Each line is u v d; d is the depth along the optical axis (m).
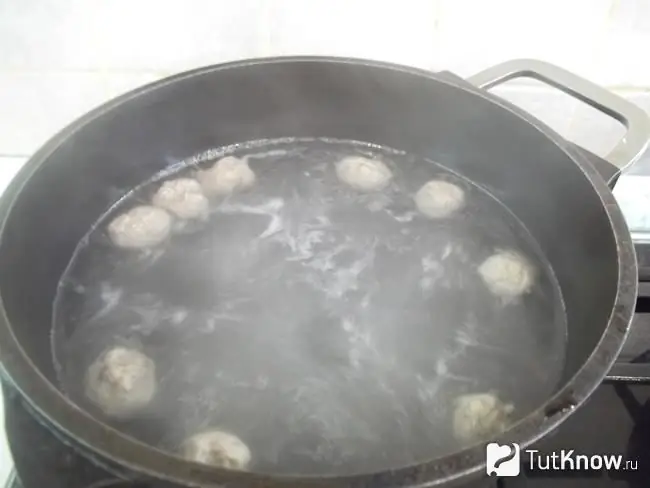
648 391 0.69
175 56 0.84
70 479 0.46
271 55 0.85
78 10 0.79
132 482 0.42
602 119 0.90
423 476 0.41
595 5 0.80
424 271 0.76
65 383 0.64
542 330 0.70
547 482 0.62
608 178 0.68
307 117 0.85
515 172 0.78
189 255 0.77
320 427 0.61
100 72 0.85
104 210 0.79
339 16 0.81
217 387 0.64
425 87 0.77
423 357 0.68
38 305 0.67
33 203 0.65
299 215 0.82
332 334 0.69
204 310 0.71
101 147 0.74
